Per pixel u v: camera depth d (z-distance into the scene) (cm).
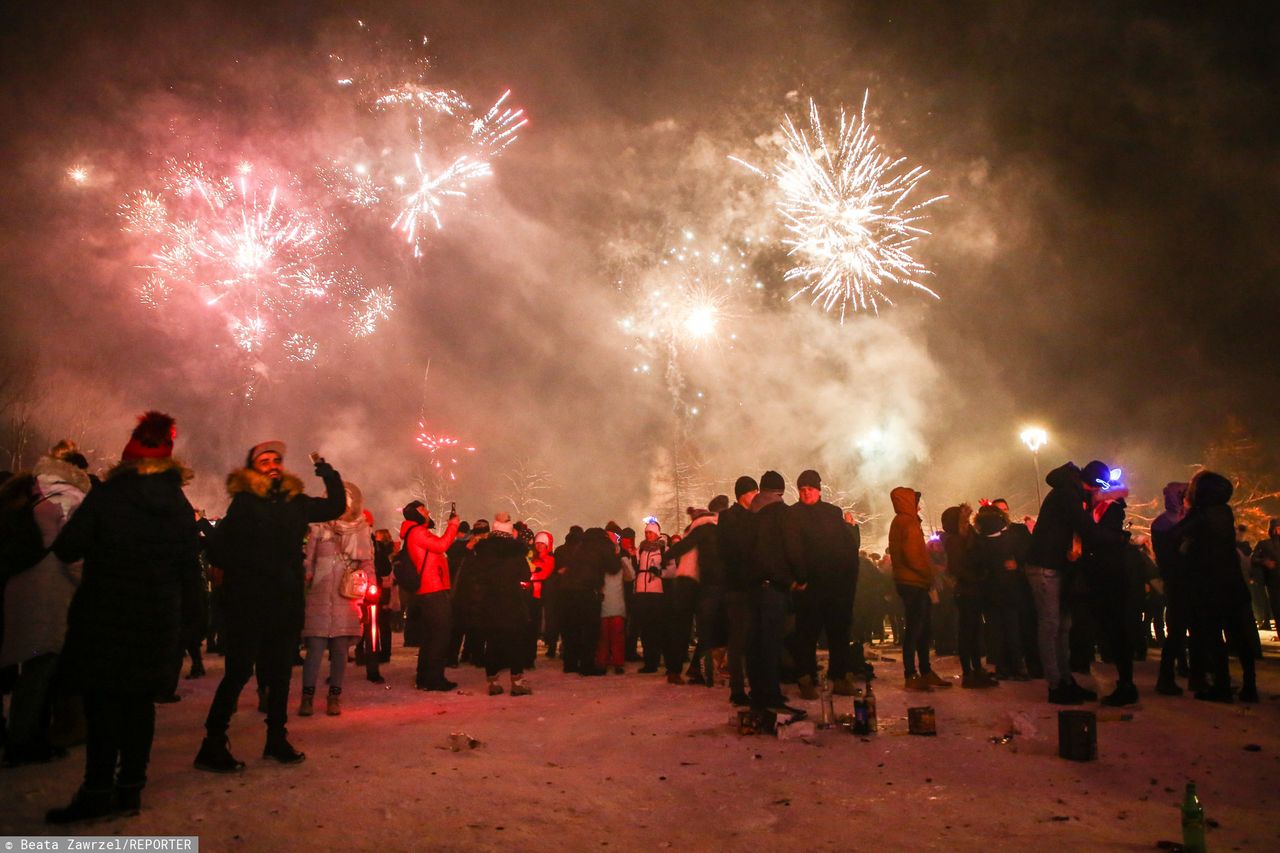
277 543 673
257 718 893
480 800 583
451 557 1623
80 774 632
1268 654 1554
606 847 504
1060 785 627
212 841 499
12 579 668
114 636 524
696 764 692
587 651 1356
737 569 959
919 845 501
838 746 748
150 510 538
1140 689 1053
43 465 707
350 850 491
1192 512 982
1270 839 514
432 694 1110
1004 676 1150
